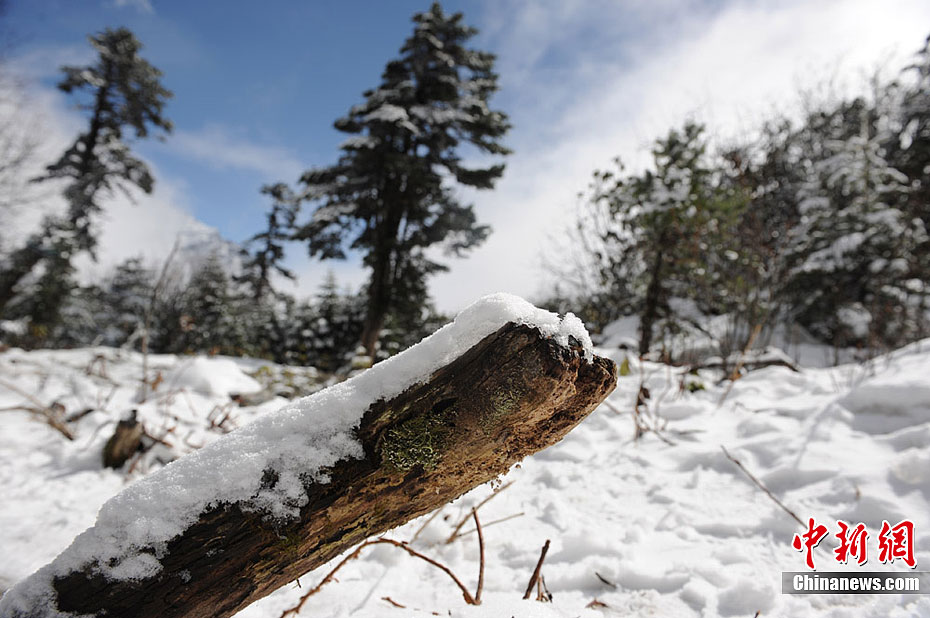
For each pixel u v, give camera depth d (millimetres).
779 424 3143
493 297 935
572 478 2947
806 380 4105
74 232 17109
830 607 1603
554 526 2359
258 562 912
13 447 3604
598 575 1873
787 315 9016
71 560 895
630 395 4469
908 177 10617
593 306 10688
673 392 4531
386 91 13125
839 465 2471
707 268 6848
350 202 12797
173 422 4410
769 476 2557
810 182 9734
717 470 2809
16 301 15344
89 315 17375
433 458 914
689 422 3682
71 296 16359
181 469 957
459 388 896
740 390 4191
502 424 889
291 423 968
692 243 6438
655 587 1821
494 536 2279
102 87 19000
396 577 1900
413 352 960
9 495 2814
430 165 13750
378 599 1718
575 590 1835
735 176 7367
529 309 914
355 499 938
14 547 2186
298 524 912
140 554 877
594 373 886
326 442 937
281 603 1687
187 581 882
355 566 1981
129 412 3527
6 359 6750
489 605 1421
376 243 12461
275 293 26297
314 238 13258
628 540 2162
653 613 1660
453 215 13188
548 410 883
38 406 4434
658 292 7074
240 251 28781
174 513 900
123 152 19203
